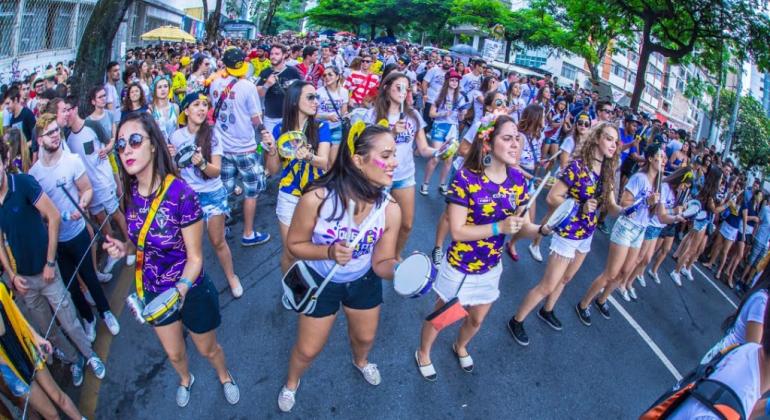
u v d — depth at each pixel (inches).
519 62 1972.2
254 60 382.9
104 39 248.7
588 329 189.3
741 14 705.0
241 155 198.1
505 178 124.1
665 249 248.2
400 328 167.3
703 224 259.6
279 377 141.3
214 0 1638.8
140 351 147.0
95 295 147.7
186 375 127.8
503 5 1541.6
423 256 102.0
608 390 159.0
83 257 141.0
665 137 416.8
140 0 938.1
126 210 106.1
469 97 343.9
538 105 216.5
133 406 128.0
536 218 285.9
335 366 146.6
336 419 130.0
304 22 3316.9
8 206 121.0
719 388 59.8
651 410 65.1
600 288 184.1
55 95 232.5
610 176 157.8
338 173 100.7
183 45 753.6
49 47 593.0
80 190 150.3
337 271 108.0
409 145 174.9
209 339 118.3
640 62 799.7
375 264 112.2
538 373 159.2
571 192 156.7
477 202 121.8
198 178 159.2
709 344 208.7
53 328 124.6
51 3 583.5
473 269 129.4
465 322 143.9
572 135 228.7
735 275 335.6
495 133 118.3
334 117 166.9
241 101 191.3
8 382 97.5
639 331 199.6
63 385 131.4
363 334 124.1
